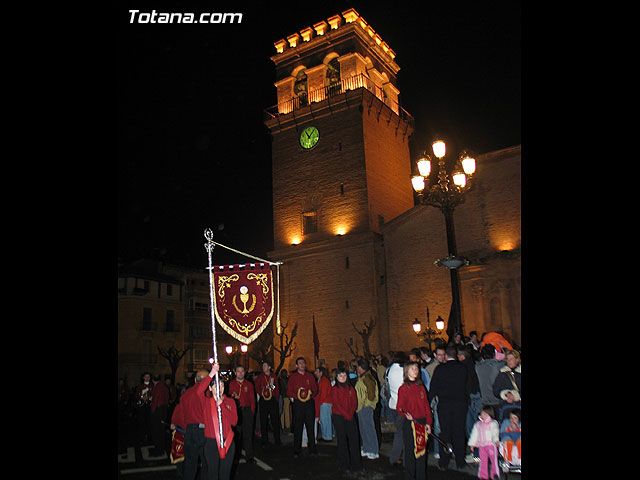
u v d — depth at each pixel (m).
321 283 37.09
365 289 35.31
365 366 14.18
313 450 14.42
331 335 36.06
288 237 39.50
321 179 38.72
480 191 32.91
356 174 37.31
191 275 60.62
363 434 13.76
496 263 30.47
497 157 32.72
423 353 15.47
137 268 56.72
